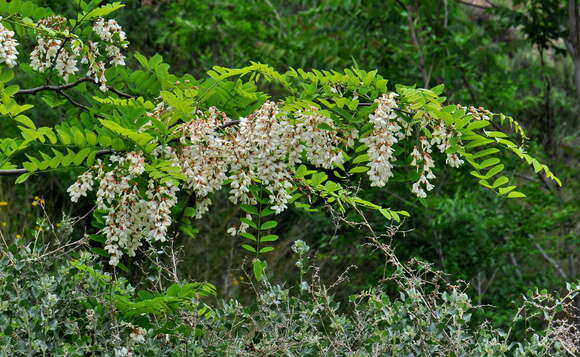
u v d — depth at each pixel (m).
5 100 3.46
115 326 3.48
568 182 9.04
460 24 9.04
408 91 3.52
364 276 9.26
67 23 3.95
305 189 3.85
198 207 3.71
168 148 3.42
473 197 8.34
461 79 9.05
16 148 3.51
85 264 3.87
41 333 3.39
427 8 8.36
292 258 9.45
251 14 9.01
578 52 8.19
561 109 11.62
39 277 3.74
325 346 3.60
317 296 3.79
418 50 8.04
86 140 3.39
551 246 9.33
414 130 3.82
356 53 8.36
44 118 8.25
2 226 7.64
